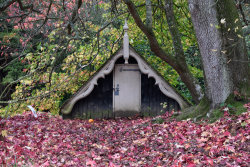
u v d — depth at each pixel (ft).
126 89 46.16
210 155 18.03
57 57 37.06
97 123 40.96
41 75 40.14
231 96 26.02
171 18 36.73
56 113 50.78
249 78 26.45
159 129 28.60
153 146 23.21
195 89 35.68
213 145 19.58
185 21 48.98
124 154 21.84
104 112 45.93
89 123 40.73
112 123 40.55
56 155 22.09
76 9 35.53
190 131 24.70
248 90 26.11
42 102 45.09
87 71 47.70
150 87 46.03
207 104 27.71
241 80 26.16
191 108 30.60
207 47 26.55
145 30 33.99
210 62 26.61
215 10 26.00
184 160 17.72
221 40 26.05
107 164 19.36
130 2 32.30
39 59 39.63
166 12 36.99
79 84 49.14
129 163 19.20
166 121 31.76
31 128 33.12
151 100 45.91
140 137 27.61
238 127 21.91
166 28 51.98
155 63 56.85
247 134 20.06
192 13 26.94
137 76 46.26
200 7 26.32
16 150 19.71
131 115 45.88
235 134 21.36
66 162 20.06
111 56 44.55
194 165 16.15
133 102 45.98
